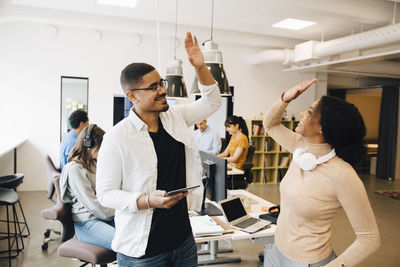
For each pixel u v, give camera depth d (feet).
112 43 20.15
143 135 4.24
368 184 25.16
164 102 4.26
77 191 7.31
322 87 26.76
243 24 18.69
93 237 7.32
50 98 19.27
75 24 17.98
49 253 10.91
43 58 18.98
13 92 18.70
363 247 4.16
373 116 36.73
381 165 28.19
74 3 15.67
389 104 27.61
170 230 4.42
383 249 12.19
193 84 9.25
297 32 20.13
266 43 22.17
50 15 17.24
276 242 5.05
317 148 4.60
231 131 15.29
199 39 20.98
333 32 19.95
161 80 4.25
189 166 4.73
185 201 4.74
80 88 19.77
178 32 19.95
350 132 4.26
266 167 23.84
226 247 11.88
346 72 23.13
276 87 24.85
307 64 22.34
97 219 7.63
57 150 19.53
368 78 30.71
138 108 4.29
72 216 7.67
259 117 24.45
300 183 4.63
